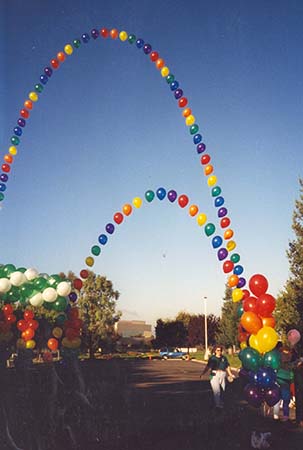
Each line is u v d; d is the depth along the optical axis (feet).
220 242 27.73
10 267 37.24
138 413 30.86
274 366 22.75
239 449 21.43
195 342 152.05
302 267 55.52
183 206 30.96
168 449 21.57
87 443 22.91
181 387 47.98
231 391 41.81
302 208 55.62
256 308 23.76
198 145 29.37
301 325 53.36
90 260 38.63
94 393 39.70
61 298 37.73
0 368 36.88
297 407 26.25
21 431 24.08
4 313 37.45
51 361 42.16
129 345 176.55
